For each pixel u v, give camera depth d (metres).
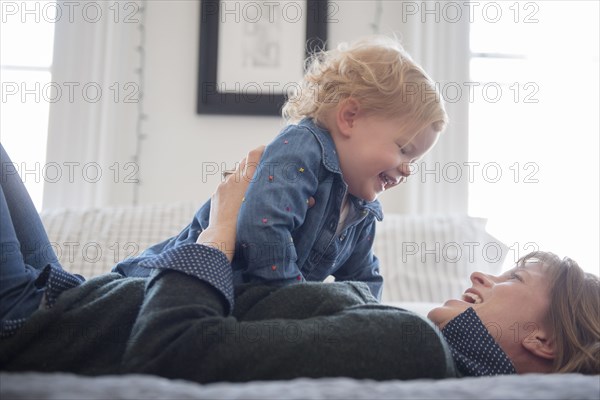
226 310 0.90
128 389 0.63
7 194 1.07
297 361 0.81
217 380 0.81
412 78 1.22
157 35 2.39
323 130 1.19
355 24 2.39
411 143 1.19
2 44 2.45
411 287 1.92
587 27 2.48
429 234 2.03
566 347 1.02
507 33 2.49
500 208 2.44
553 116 2.46
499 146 2.45
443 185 2.40
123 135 2.36
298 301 0.91
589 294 1.04
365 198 1.20
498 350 1.00
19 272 0.93
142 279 0.95
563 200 2.44
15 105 2.42
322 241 1.18
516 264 1.15
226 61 2.36
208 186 2.34
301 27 2.37
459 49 2.44
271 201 1.03
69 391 0.62
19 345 0.85
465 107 2.43
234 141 2.35
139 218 1.96
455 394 0.66
